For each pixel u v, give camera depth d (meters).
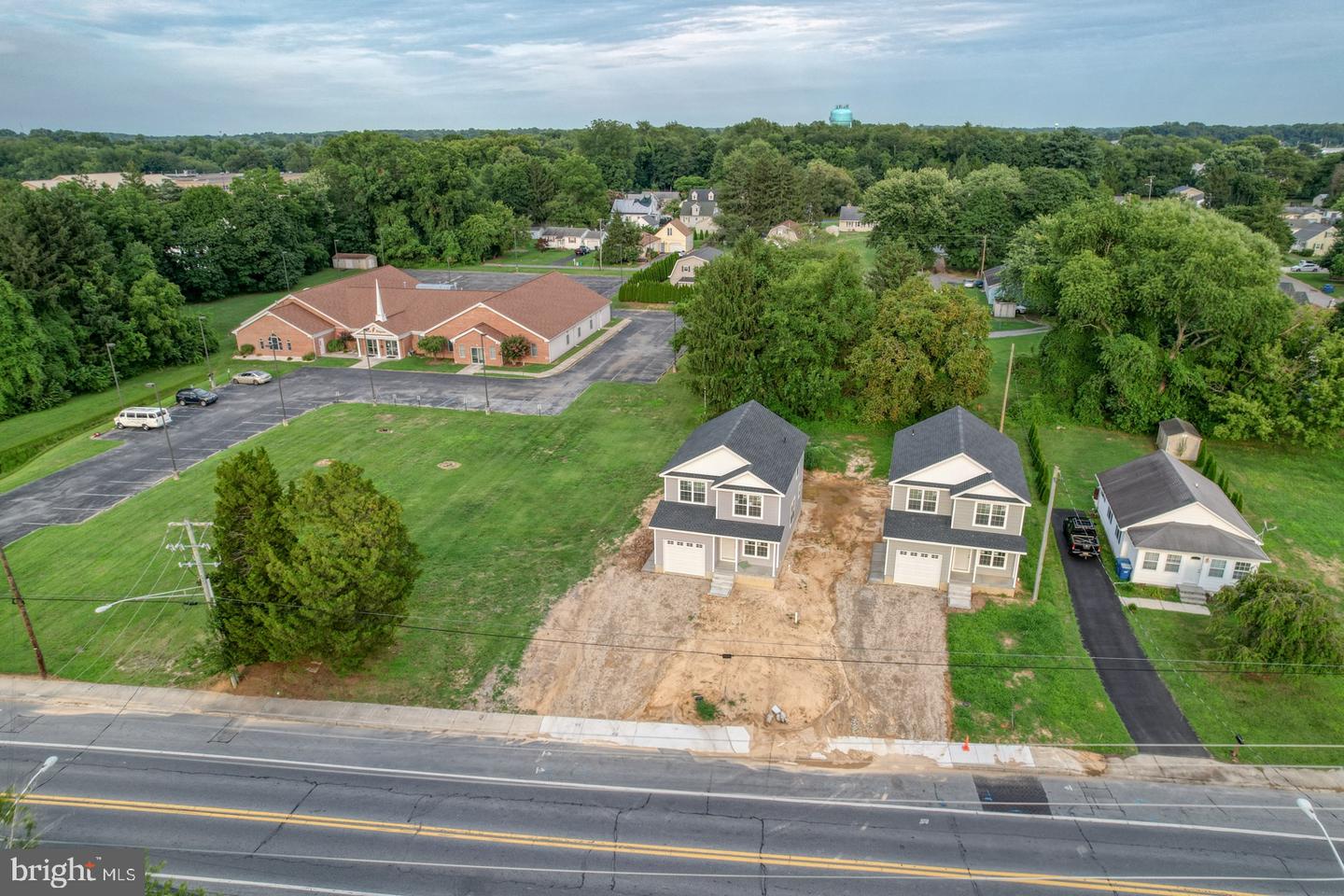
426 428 59.00
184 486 49.66
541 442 56.22
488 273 121.06
